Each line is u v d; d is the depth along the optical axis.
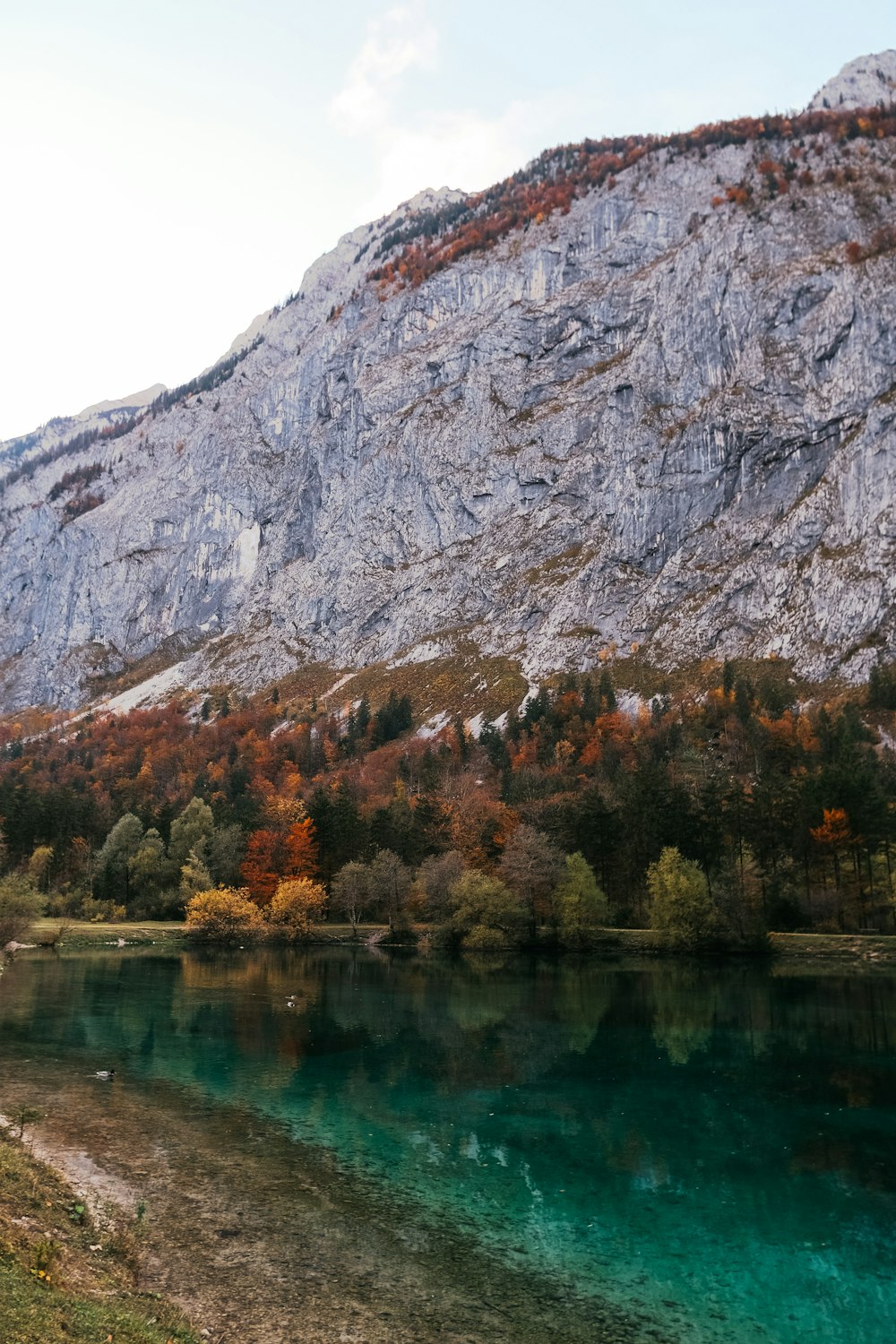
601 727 172.38
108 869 118.75
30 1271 16.19
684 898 84.19
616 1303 19.47
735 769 138.00
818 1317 19.09
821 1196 25.92
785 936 87.25
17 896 89.88
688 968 78.19
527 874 92.25
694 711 170.25
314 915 105.38
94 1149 27.66
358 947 98.00
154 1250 20.53
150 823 136.25
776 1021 52.94
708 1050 45.41
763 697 168.88
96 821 136.88
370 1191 25.50
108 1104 33.00
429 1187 25.97
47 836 129.62
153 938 98.44
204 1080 37.50
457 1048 45.25
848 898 92.00
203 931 99.00
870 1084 38.75
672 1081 39.06
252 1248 21.11
